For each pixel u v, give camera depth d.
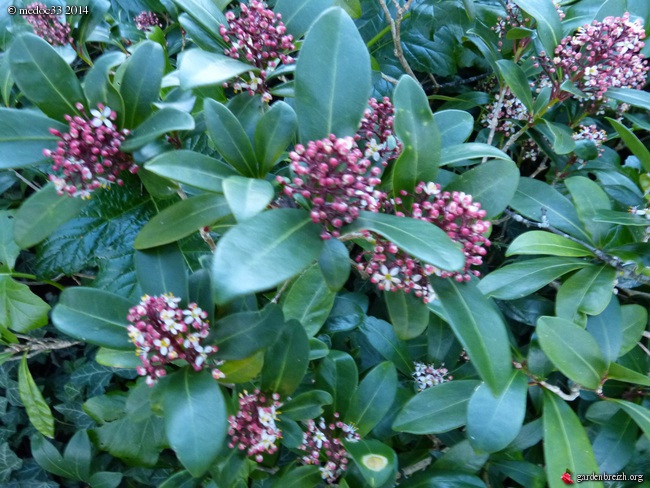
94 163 0.39
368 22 0.85
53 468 0.71
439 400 0.52
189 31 0.48
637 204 0.61
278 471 0.58
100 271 0.60
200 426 0.38
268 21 0.44
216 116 0.39
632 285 0.58
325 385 0.56
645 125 0.64
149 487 0.81
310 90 0.38
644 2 0.61
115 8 0.80
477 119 0.82
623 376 0.48
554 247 0.52
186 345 0.40
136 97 0.40
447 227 0.39
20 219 0.40
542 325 0.47
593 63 0.55
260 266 0.31
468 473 0.53
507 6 0.66
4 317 0.65
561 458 0.46
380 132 0.45
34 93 0.39
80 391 0.80
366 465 0.47
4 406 0.81
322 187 0.35
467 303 0.39
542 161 0.80
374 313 0.75
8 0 0.68
